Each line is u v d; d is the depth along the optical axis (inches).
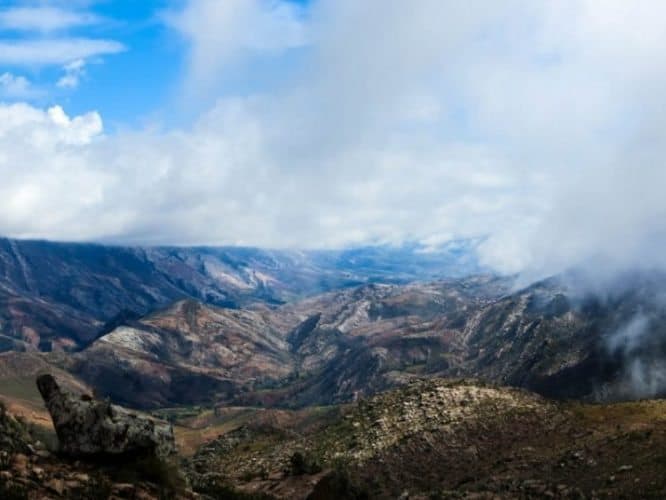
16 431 1419.8
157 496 1331.2
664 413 4453.7
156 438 1475.1
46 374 1470.2
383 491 4239.7
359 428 5511.8
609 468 3666.3
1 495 1095.0
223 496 1987.0
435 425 5147.6
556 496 3383.4
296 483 2338.8
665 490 3063.5
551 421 4985.2
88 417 1418.6
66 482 1232.8
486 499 3511.3
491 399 5546.3
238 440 6048.2
